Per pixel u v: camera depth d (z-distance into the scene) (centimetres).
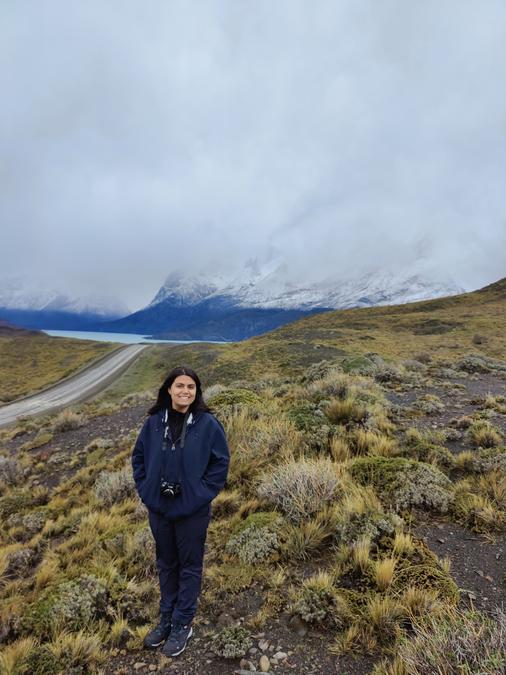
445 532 425
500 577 346
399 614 300
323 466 530
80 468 999
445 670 220
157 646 313
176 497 296
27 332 13975
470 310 9525
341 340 5994
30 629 355
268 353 5116
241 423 826
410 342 5762
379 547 385
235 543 434
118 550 489
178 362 6494
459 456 597
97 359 8631
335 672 267
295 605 321
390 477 517
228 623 326
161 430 307
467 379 1550
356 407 838
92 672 296
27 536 648
